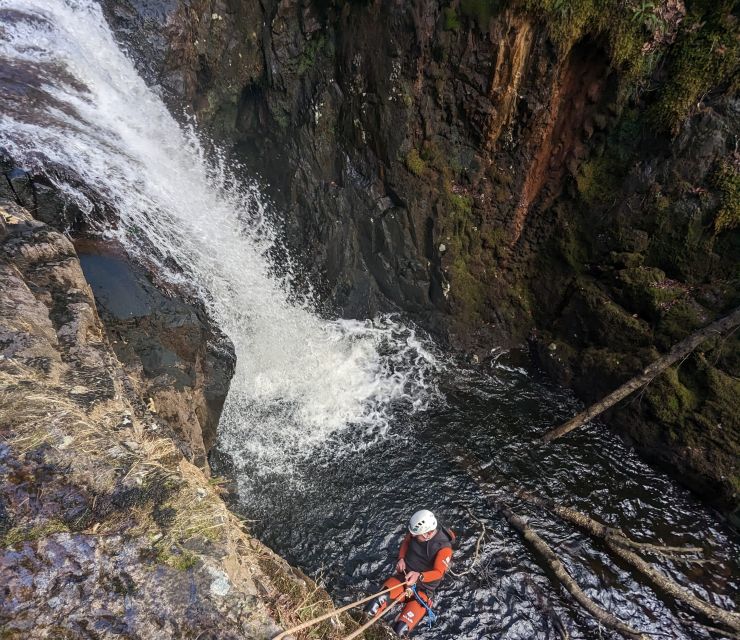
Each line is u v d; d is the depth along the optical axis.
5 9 6.27
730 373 5.43
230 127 7.53
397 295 7.14
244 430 5.75
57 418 2.24
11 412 2.20
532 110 5.96
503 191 6.58
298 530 4.91
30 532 1.88
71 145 5.09
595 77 5.90
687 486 5.46
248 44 6.98
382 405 6.30
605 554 4.81
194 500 2.14
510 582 4.56
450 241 6.78
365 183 6.82
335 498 5.21
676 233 5.86
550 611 4.36
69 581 1.80
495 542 4.89
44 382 2.49
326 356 6.69
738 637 4.19
